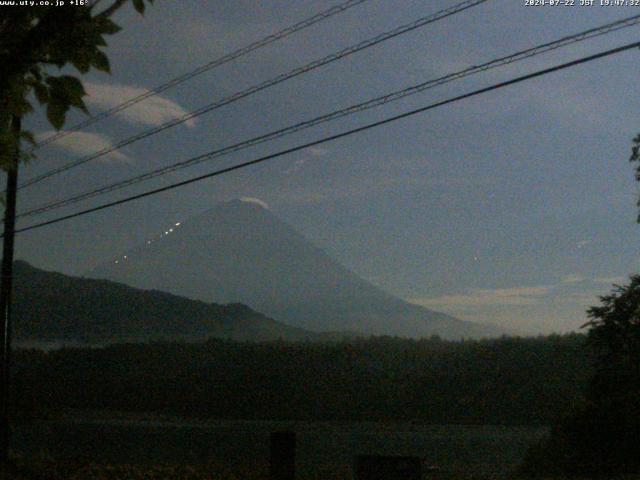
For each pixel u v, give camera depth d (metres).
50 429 34.00
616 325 19.66
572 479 17.34
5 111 7.04
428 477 18.20
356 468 12.12
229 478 17.59
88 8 6.61
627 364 19.47
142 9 6.68
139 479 17.14
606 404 19.25
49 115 6.50
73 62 6.66
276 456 13.07
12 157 7.61
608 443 19.08
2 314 20.12
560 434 20.30
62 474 17.59
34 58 6.63
